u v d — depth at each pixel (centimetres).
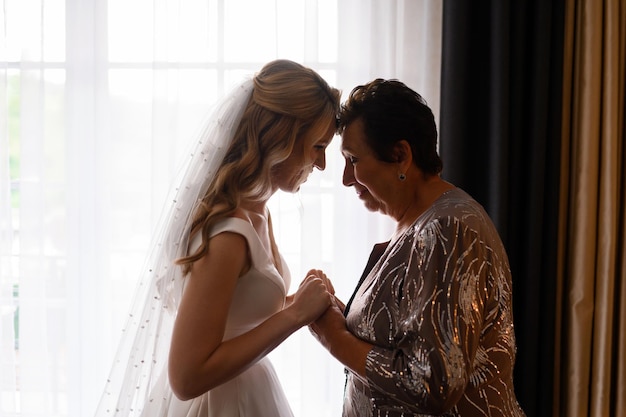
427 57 253
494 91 234
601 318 236
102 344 269
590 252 236
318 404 264
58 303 271
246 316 167
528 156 239
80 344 268
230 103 169
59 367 272
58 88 269
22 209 269
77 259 270
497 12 232
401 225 160
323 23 261
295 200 260
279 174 172
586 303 237
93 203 270
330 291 184
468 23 236
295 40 261
